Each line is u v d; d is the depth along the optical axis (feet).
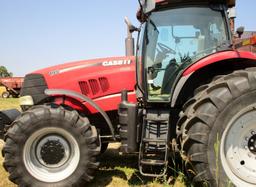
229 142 11.44
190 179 12.21
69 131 13.28
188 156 11.50
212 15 14.06
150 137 12.96
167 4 14.05
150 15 14.16
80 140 13.28
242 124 11.39
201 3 14.06
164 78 14.10
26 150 13.38
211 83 12.03
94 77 14.85
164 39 14.17
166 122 13.03
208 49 13.98
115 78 14.79
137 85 14.21
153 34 14.15
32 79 15.12
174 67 14.05
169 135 13.05
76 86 14.89
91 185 13.79
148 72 14.08
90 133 13.37
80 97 14.28
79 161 13.30
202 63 12.88
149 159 12.70
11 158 13.21
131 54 15.66
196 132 11.23
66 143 13.61
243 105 11.10
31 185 13.28
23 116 13.44
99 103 14.80
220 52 13.00
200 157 11.19
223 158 11.31
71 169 13.43
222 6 14.06
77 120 13.34
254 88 11.06
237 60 13.14
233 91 11.12
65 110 13.51
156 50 14.15
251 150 11.47
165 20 14.15
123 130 13.14
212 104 11.23
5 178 14.75
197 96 12.10
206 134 11.17
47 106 13.67
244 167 11.41
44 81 15.03
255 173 11.34
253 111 11.28
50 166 13.60
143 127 13.12
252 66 13.42
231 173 11.36
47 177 13.41
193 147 11.30
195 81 13.83
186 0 13.94
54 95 14.70
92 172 13.35
